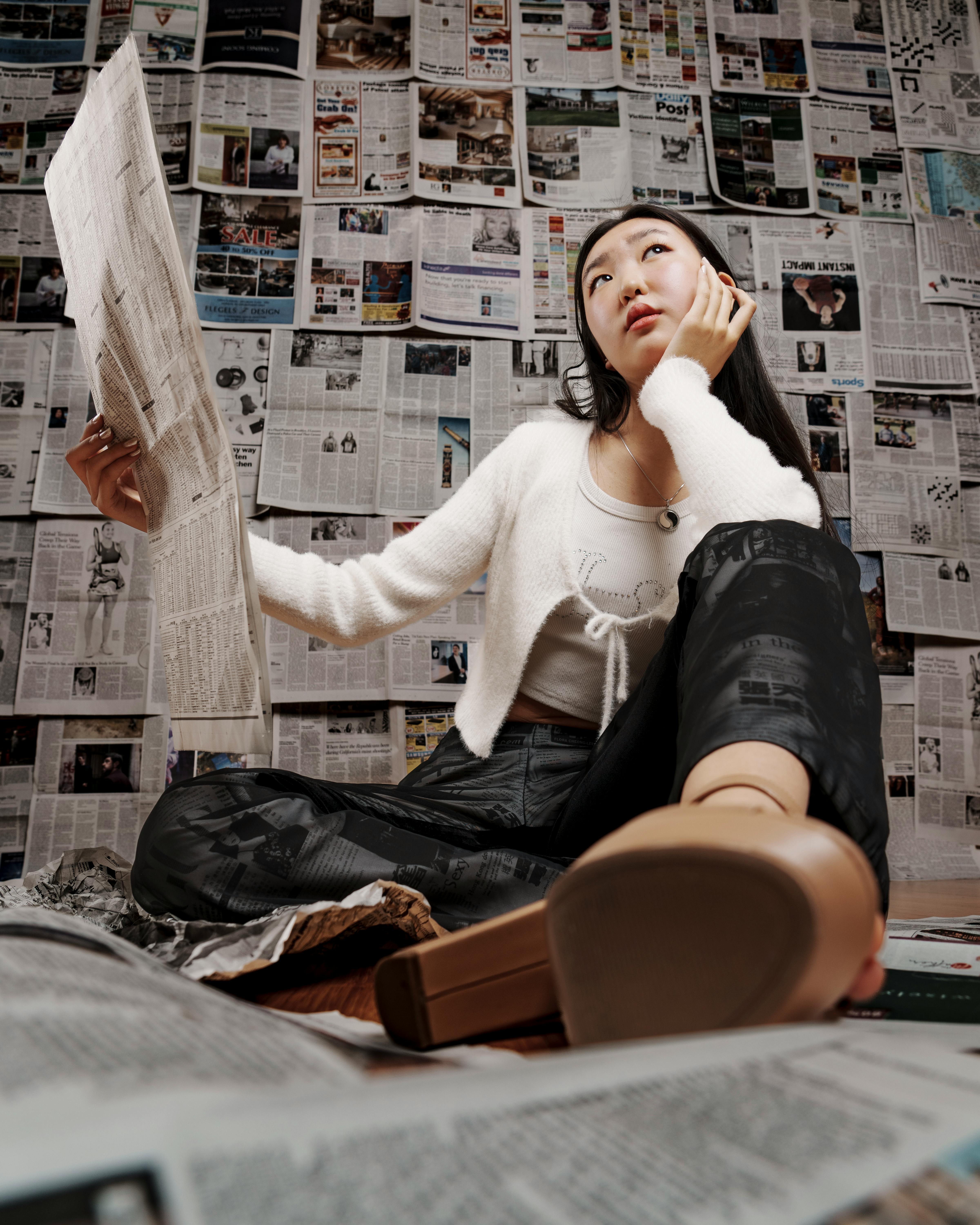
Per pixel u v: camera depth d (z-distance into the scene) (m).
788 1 2.91
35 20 2.71
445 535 1.11
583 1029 0.34
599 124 2.77
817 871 0.30
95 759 2.34
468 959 0.45
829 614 0.55
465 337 2.61
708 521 0.76
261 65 2.72
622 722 0.80
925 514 2.63
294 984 0.76
